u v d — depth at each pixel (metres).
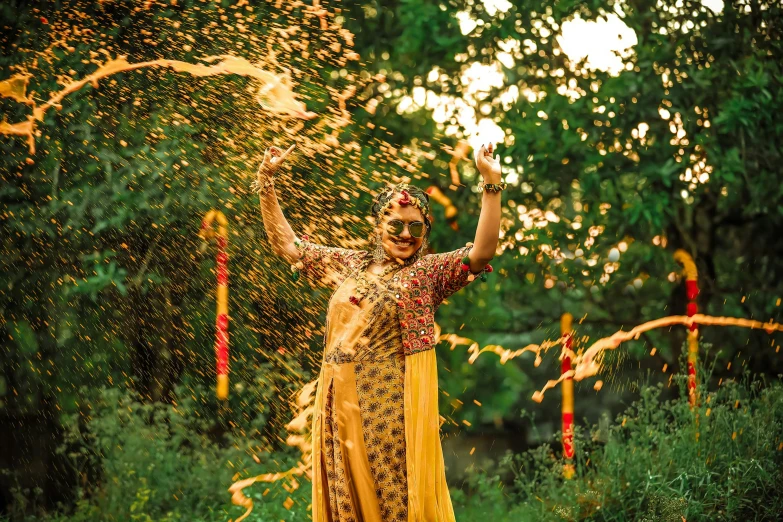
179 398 6.80
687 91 6.94
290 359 6.62
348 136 6.25
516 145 6.93
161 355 6.72
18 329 6.62
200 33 5.72
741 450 5.59
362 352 3.44
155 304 6.48
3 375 6.89
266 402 6.87
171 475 6.49
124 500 6.21
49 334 6.65
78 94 5.73
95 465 7.09
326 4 6.16
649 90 6.90
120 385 6.95
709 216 7.66
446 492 3.44
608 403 9.63
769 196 7.19
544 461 6.31
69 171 5.98
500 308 8.43
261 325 6.50
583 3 6.96
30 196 6.06
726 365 7.79
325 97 6.00
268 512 5.99
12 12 5.66
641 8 7.17
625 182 7.47
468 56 7.19
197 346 6.65
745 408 5.89
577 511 5.36
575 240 7.24
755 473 5.29
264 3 5.83
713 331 7.86
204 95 5.70
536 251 7.27
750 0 7.16
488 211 3.35
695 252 7.58
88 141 5.80
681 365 6.49
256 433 6.99
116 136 5.83
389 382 3.41
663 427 5.89
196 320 6.45
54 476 7.21
